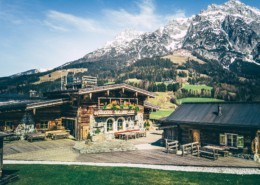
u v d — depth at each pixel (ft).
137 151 75.77
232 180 46.85
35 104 93.09
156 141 95.25
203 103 85.15
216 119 73.20
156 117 181.06
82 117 95.86
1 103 107.45
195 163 60.59
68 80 129.70
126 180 46.29
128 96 110.32
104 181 45.55
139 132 104.27
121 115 105.81
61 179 46.26
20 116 93.15
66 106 103.19
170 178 47.85
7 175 45.65
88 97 97.86
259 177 48.98
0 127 88.99
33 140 91.86
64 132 98.22
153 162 61.67
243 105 73.97
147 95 112.88
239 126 65.77
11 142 87.25
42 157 65.57
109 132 102.58
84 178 47.06
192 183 44.96
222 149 65.62
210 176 49.47
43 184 43.45
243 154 65.87
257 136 64.54
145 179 47.06
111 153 72.23
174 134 83.51
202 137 75.87
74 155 68.54
